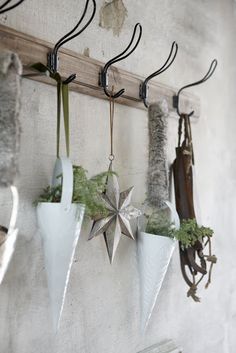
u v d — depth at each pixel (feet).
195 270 2.94
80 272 2.46
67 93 2.10
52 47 2.21
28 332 2.14
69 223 1.98
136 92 2.85
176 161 3.03
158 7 3.28
